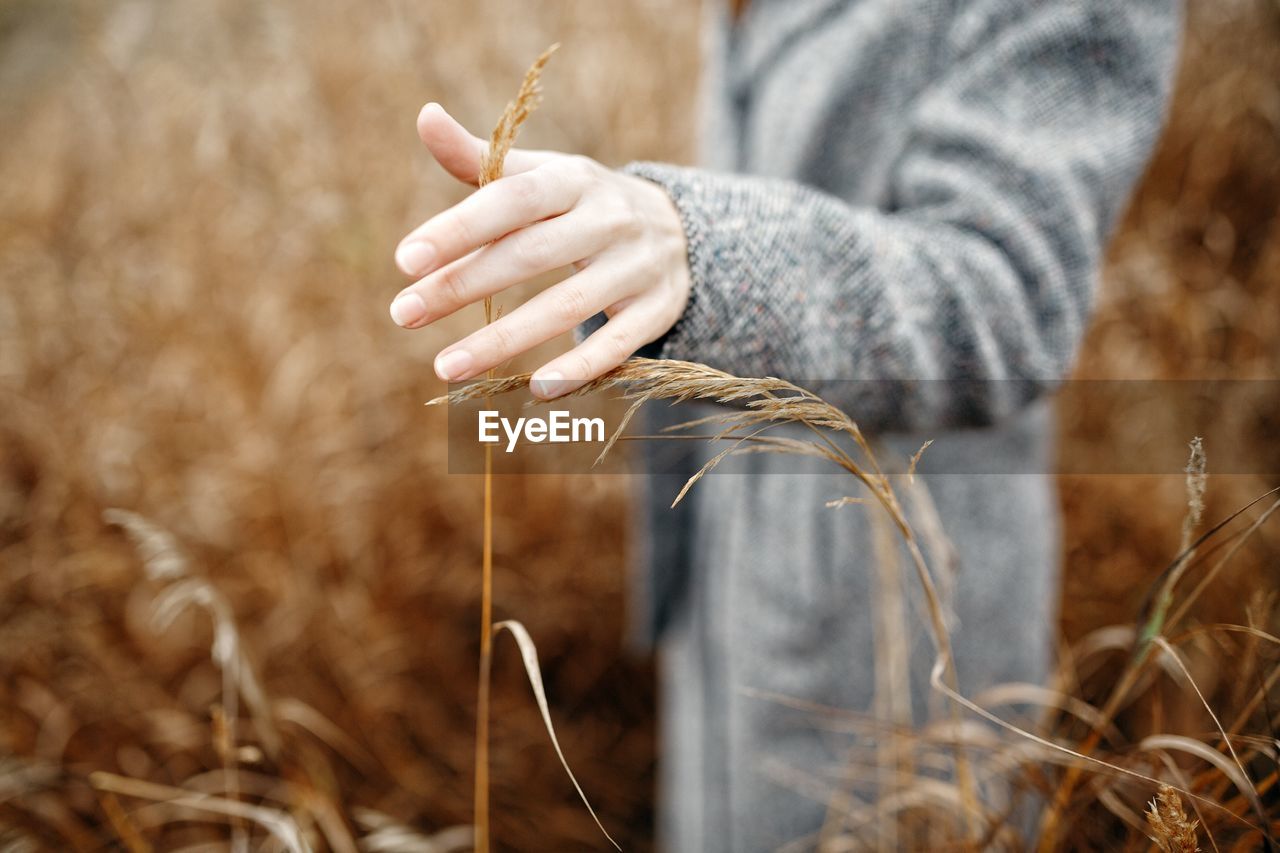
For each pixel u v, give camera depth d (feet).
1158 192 8.30
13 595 6.42
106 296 8.16
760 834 4.26
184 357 7.65
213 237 8.34
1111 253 7.98
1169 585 2.65
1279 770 2.62
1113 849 3.03
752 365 2.72
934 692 3.84
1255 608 2.70
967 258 2.97
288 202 8.26
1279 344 7.38
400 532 6.96
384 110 8.34
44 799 4.92
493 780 6.43
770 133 3.87
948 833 3.17
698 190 2.64
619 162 8.27
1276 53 8.14
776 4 3.94
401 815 5.96
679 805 5.36
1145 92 3.16
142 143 9.30
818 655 4.02
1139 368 7.35
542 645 6.99
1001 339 2.99
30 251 8.66
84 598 6.49
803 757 4.13
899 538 3.78
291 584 6.48
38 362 7.83
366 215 7.75
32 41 12.12
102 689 6.05
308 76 8.59
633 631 5.44
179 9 9.70
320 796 3.87
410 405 7.37
